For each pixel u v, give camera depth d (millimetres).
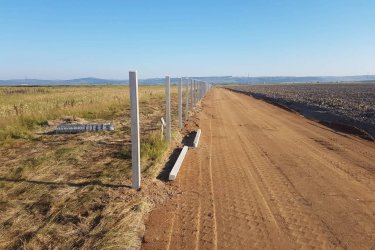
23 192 7117
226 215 6453
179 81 15570
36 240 5270
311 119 23469
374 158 11406
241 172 9297
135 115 7121
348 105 31719
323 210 6809
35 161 9375
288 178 8852
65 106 23906
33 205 6477
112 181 7688
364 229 6023
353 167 10141
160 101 35156
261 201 7199
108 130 14727
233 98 48188
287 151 12211
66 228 5605
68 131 14258
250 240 5547
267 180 8641
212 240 5508
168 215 6371
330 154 11875
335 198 7477
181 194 7461
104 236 5324
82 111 21453
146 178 7973
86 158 9727
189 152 11531
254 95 61906
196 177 8688
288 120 22344
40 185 7480
